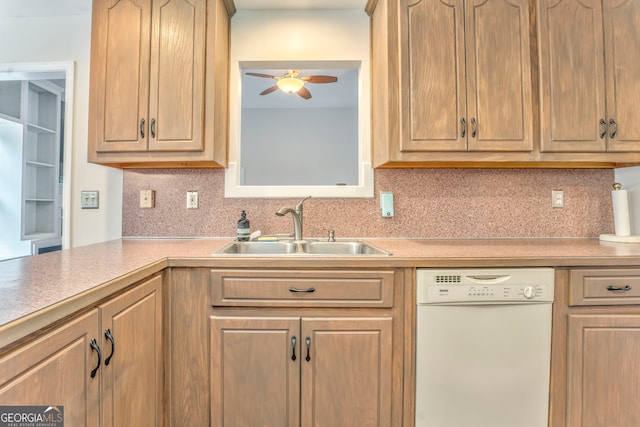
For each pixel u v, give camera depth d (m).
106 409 0.92
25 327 0.64
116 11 1.61
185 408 1.31
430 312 1.29
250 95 4.77
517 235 1.89
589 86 1.55
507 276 1.29
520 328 1.29
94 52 1.62
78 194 1.92
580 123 1.55
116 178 1.91
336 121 5.49
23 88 3.18
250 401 1.30
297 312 1.30
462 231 1.89
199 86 1.59
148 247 1.55
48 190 3.59
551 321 1.30
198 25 1.60
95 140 1.61
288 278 1.29
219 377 1.30
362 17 1.91
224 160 1.80
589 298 1.30
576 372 1.29
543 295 1.29
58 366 0.74
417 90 1.53
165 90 1.59
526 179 1.90
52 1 1.81
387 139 1.55
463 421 1.29
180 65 1.59
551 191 1.90
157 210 1.89
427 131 1.52
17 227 3.14
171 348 1.31
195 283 1.31
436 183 1.89
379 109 1.72
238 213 1.89
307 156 5.48
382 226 1.88
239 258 1.30
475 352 1.29
